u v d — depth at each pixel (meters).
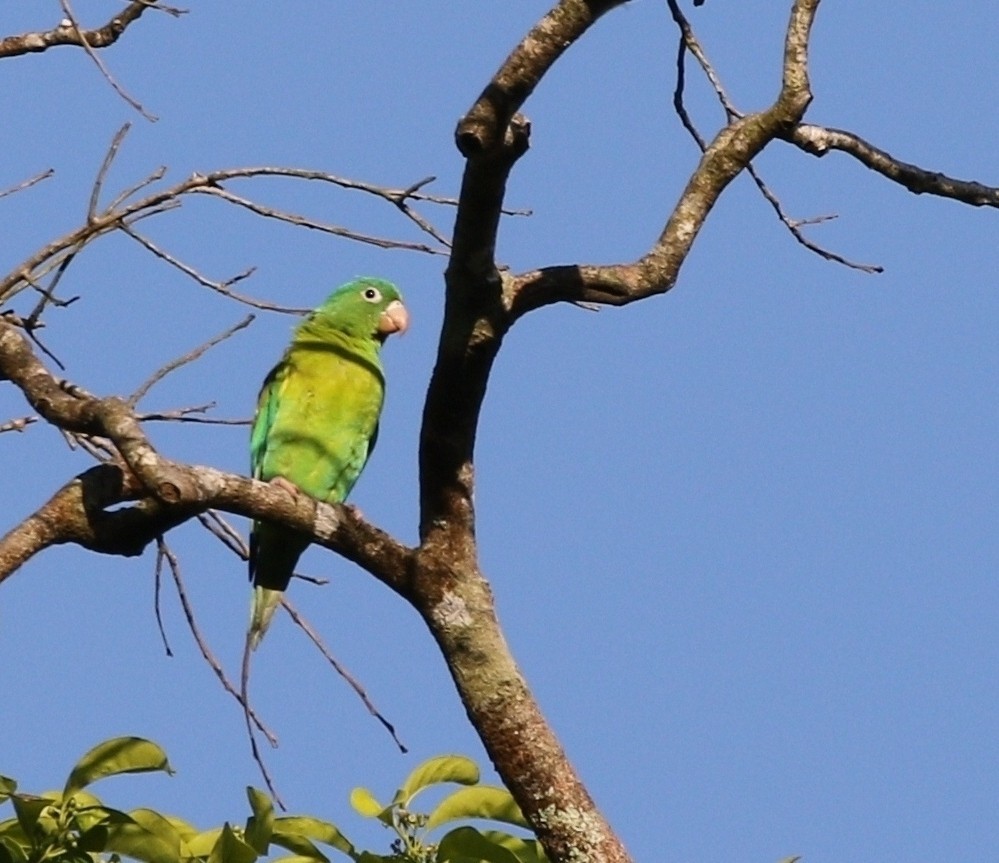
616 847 9.20
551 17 8.41
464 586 9.44
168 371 9.34
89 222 9.72
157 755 8.65
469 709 9.42
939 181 11.15
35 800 8.45
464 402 9.30
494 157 8.45
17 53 12.95
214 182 9.98
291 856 9.09
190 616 10.33
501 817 9.45
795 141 10.66
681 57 11.10
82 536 8.80
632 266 9.90
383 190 10.20
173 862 8.64
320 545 9.36
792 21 10.34
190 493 8.68
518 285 9.40
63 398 8.94
